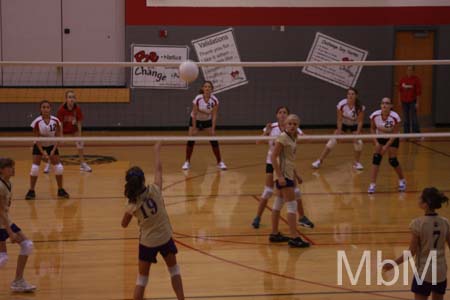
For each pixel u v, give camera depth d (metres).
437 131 20.25
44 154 11.94
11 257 8.87
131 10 19.83
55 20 19.73
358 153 14.94
